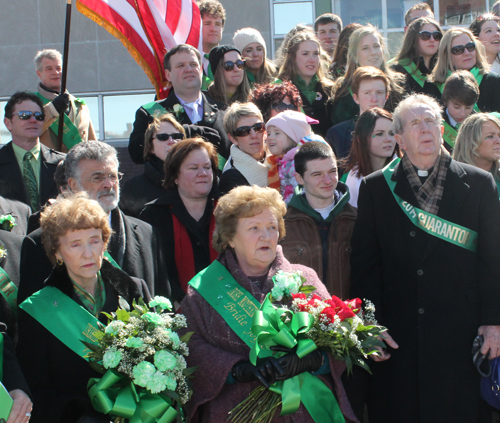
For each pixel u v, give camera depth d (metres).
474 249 5.14
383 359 5.14
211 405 4.32
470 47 8.57
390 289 5.26
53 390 4.20
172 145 6.77
